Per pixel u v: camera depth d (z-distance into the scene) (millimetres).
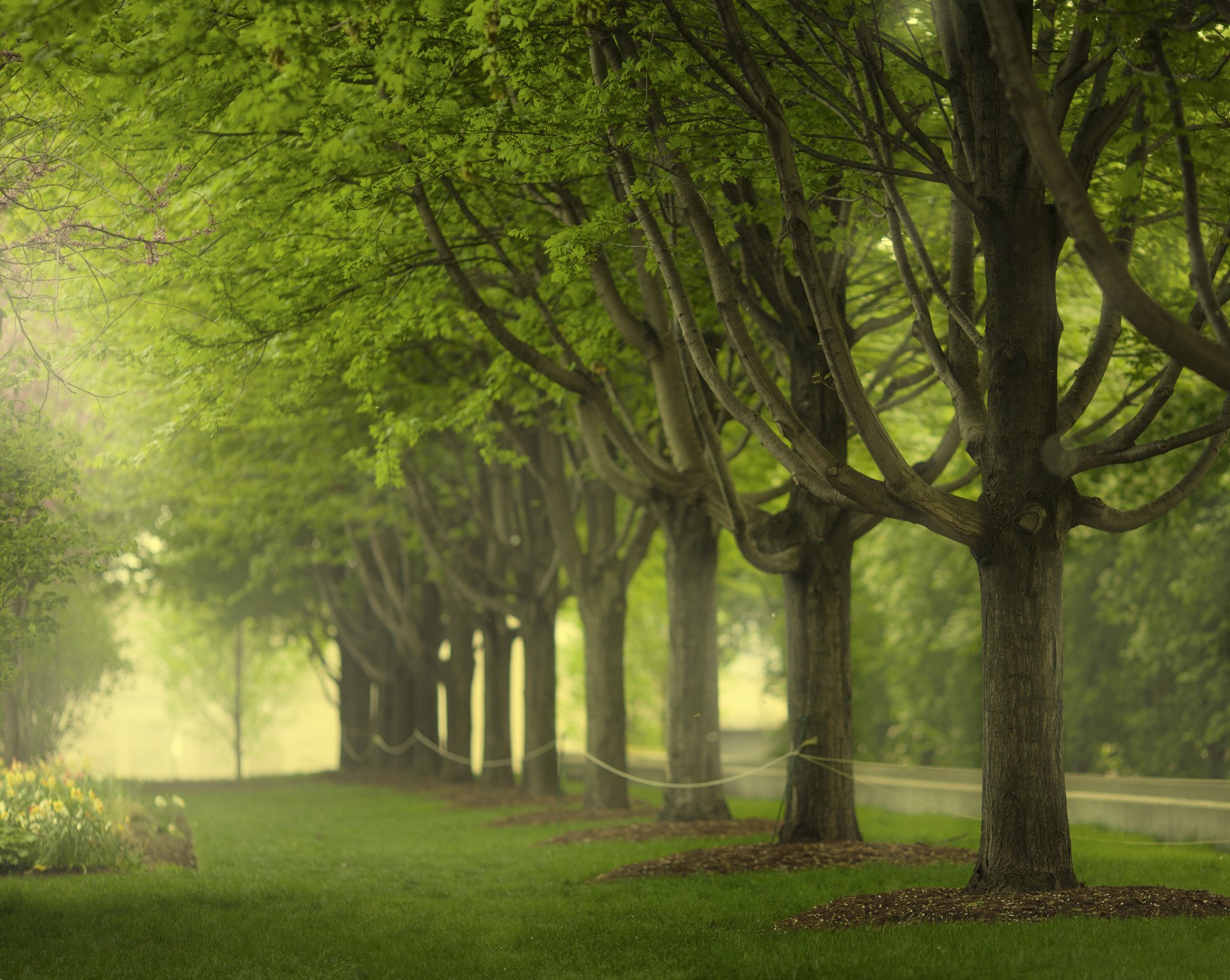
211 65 9859
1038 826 9500
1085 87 10922
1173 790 19125
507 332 13242
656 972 7715
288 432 22891
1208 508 23672
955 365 10391
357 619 38531
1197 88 8445
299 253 13438
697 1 10016
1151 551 25453
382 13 8328
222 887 12477
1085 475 21609
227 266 13406
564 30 10375
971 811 21938
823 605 13984
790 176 9047
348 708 40250
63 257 10914
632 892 11352
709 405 15859
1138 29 7746
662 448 17688
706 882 11641
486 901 11406
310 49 8102
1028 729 9570
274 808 25047
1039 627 9641
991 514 9758
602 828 17422
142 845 16281
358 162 10055
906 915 8977
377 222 12453
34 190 10836
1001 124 9734
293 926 9969
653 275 14133
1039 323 9781
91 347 13141
